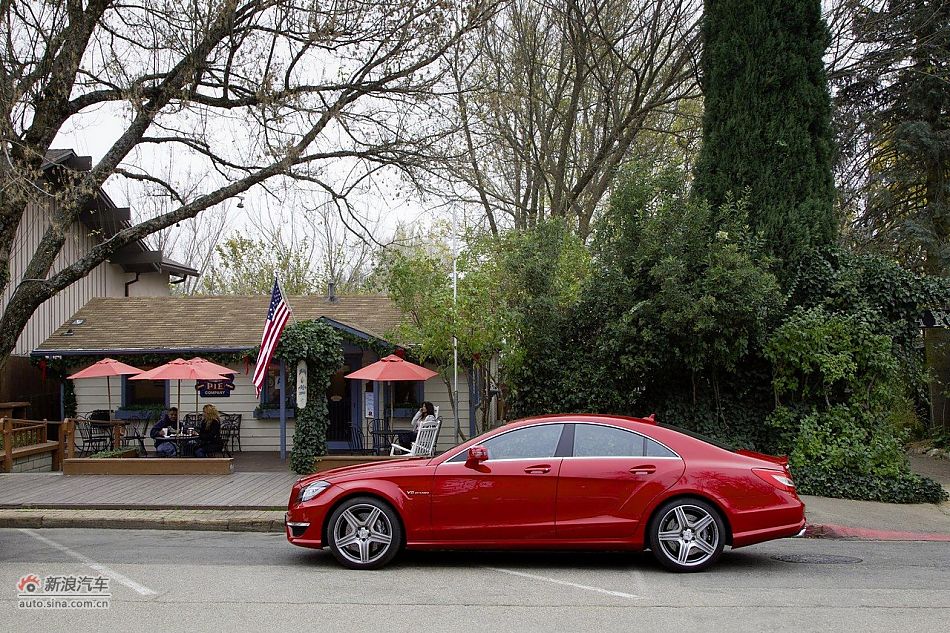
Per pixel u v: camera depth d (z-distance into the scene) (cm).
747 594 743
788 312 1542
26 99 1558
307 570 859
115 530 1191
